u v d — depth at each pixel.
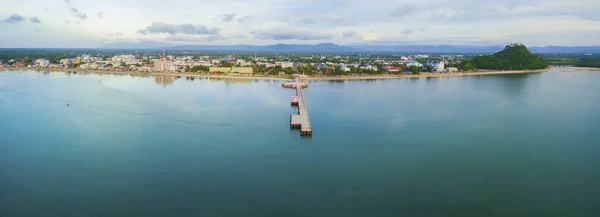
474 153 130.62
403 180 107.69
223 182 105.69
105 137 147.62
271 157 126.25
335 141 144.75
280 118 185.50
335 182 106.31
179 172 112.75
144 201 94.56
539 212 90.00
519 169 116.31
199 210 90.12
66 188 102.12
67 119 176.88
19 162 120.62
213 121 176.00
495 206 92.88
